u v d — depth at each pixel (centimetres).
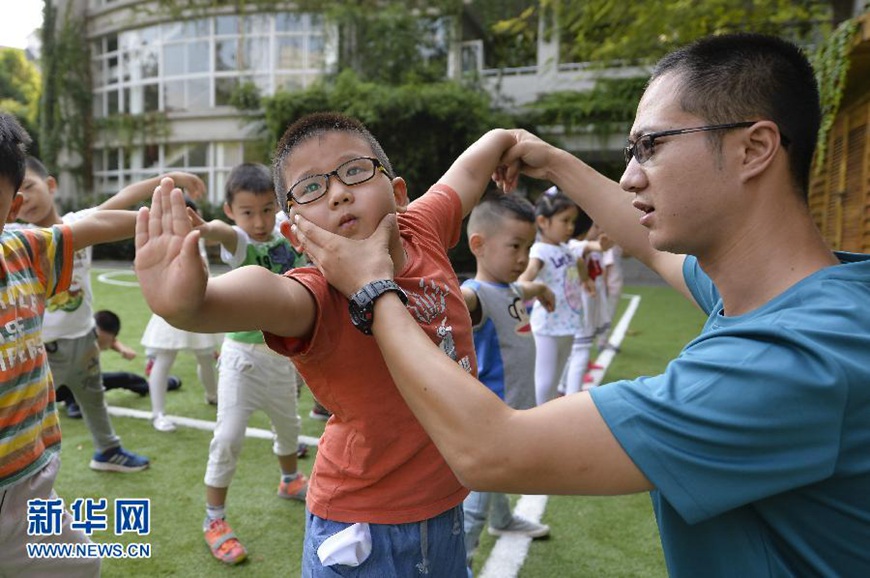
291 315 117
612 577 252
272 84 1936
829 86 515
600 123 1622
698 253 112
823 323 93
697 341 103
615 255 672
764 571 99
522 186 1574
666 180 106
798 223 105
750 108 102
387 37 1766
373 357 130
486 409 96
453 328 147
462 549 155
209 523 271
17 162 172
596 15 617
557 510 313
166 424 414
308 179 128
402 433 135
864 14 481
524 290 311
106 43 2128
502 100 1705
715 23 576
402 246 143
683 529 106
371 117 1496
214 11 1917
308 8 1847
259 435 412
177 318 96
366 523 138
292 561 263
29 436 171
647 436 93
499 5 1797
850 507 93
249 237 321
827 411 88
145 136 2042
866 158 588
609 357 632
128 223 213
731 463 91
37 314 180
